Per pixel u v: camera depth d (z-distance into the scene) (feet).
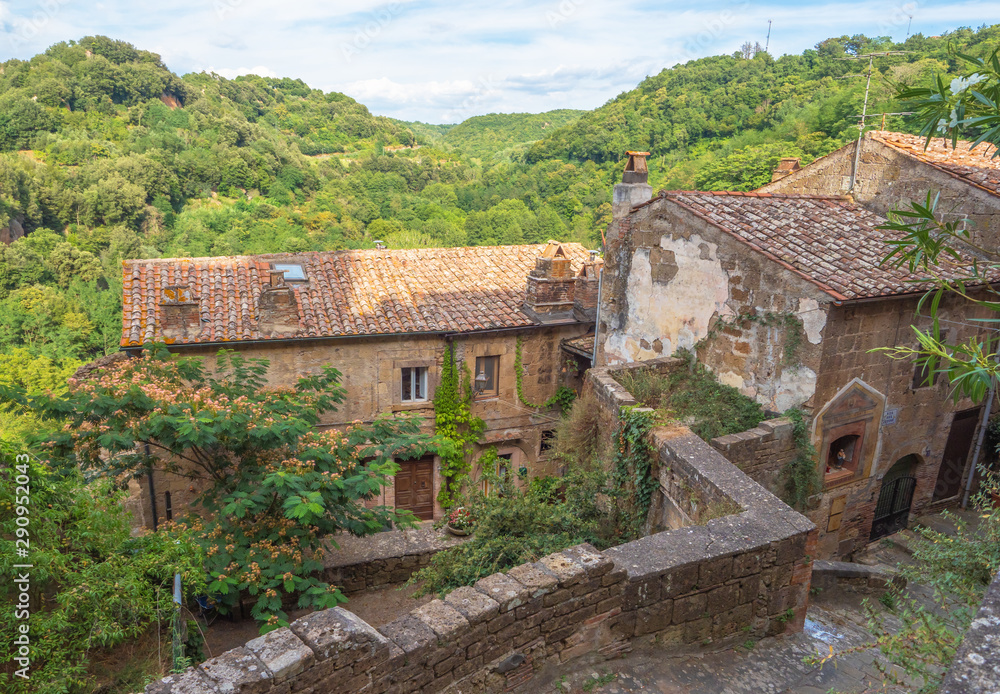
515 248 65.92
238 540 28.63
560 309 55.77
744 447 32.42
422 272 58.80
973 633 7.66
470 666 16.29
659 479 30.83
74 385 32.07
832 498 36.99
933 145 45.01
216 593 26.96
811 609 26.99
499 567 24.93
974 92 14.23
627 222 45.27
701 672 19.79
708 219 38.32
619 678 18.66
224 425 30.37
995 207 37.76
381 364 51.21
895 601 22.48
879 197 44.32
